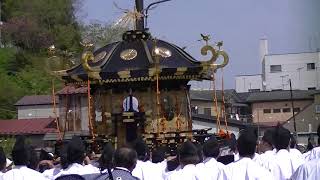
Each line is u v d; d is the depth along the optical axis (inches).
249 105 2401.6
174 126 555.8
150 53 549.0
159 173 424.8
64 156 376.5
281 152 373.7
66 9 2910.9
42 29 2760.8
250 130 323.9
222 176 319.0
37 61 2568.9
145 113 547.5
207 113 1946.4
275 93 2405.3
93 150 537.6
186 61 547.8
